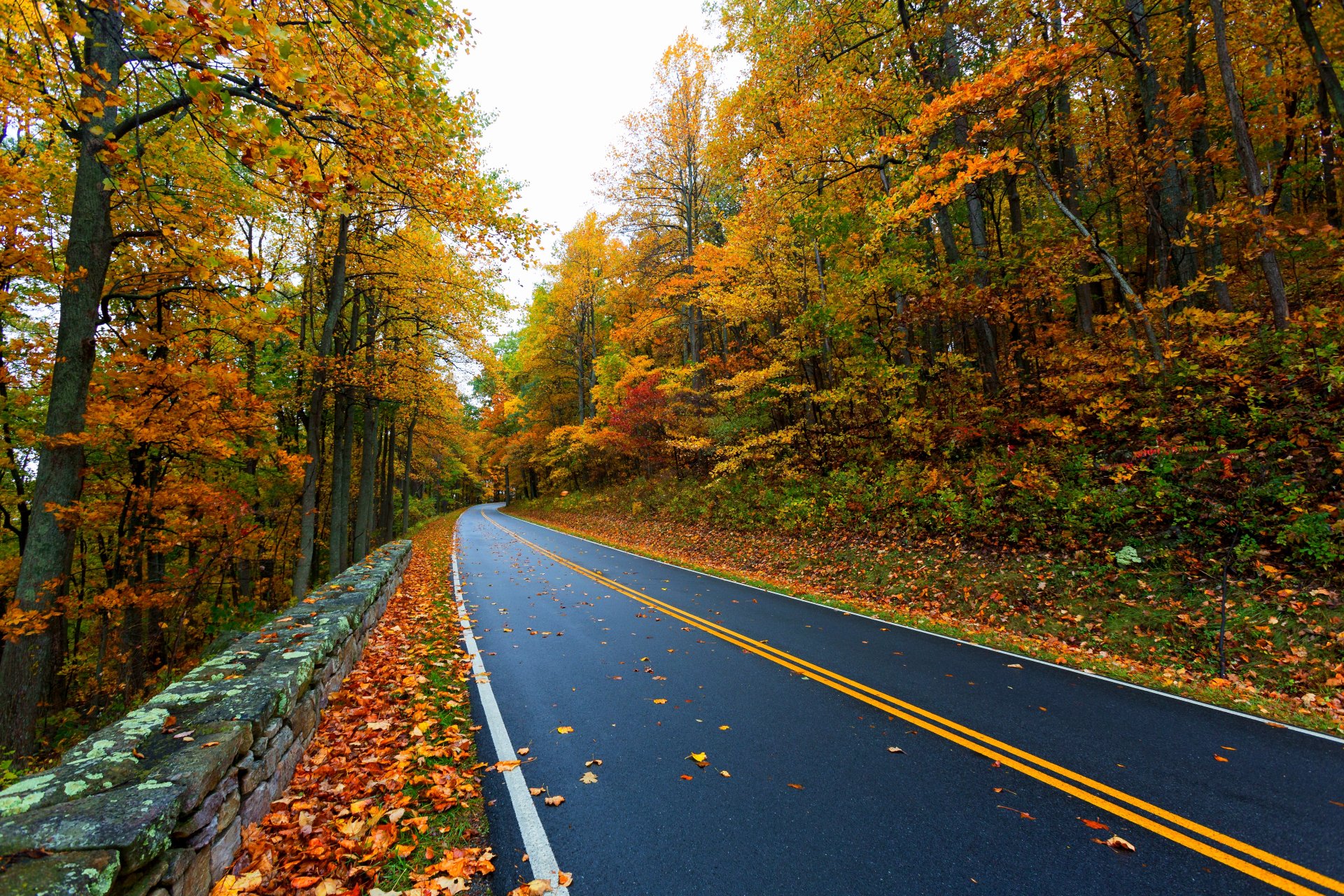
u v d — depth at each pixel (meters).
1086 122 12.55
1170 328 10.67
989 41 12.36
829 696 5.21
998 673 5.85
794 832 3.12
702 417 20.61
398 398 15.52
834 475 14.52
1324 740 4.20
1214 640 6.30
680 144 21.56
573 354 31.62
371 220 12.84
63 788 2.28
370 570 9.43
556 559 15.70
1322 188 12.66
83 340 6.38
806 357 14.74
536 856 2.92
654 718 4.75
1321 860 2.79
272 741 3.42
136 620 10.86
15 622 5.87
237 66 4.18
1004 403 12.20
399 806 3.33
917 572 10.03
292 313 8.98
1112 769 3.78
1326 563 6.35
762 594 10.24
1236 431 8.33
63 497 6.38
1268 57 11.45
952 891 2.63
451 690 5.47
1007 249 13.62
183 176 8.24
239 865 2.82
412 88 6.14
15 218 6.39
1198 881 2.66
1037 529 9.23
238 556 12.21
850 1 12.05
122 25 5.77
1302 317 8.98
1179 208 10.77
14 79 5.29
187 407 8.25
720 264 15.13
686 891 2.65
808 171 13.41
